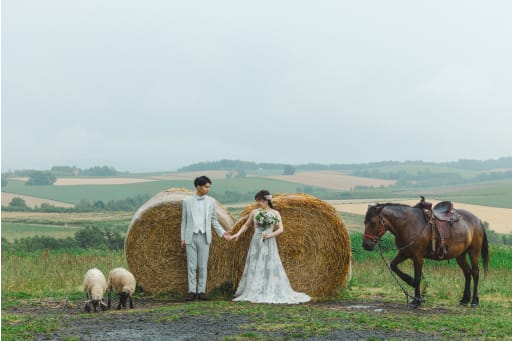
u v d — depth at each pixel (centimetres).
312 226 1332
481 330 974
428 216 1244
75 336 885
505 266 1956
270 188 11531
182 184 11388
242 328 951
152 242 1369
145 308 1185
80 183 11144
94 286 1133
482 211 7038
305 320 1018
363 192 11219
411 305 1251
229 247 1352
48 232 5397
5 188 10100
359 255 2166
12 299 1307
